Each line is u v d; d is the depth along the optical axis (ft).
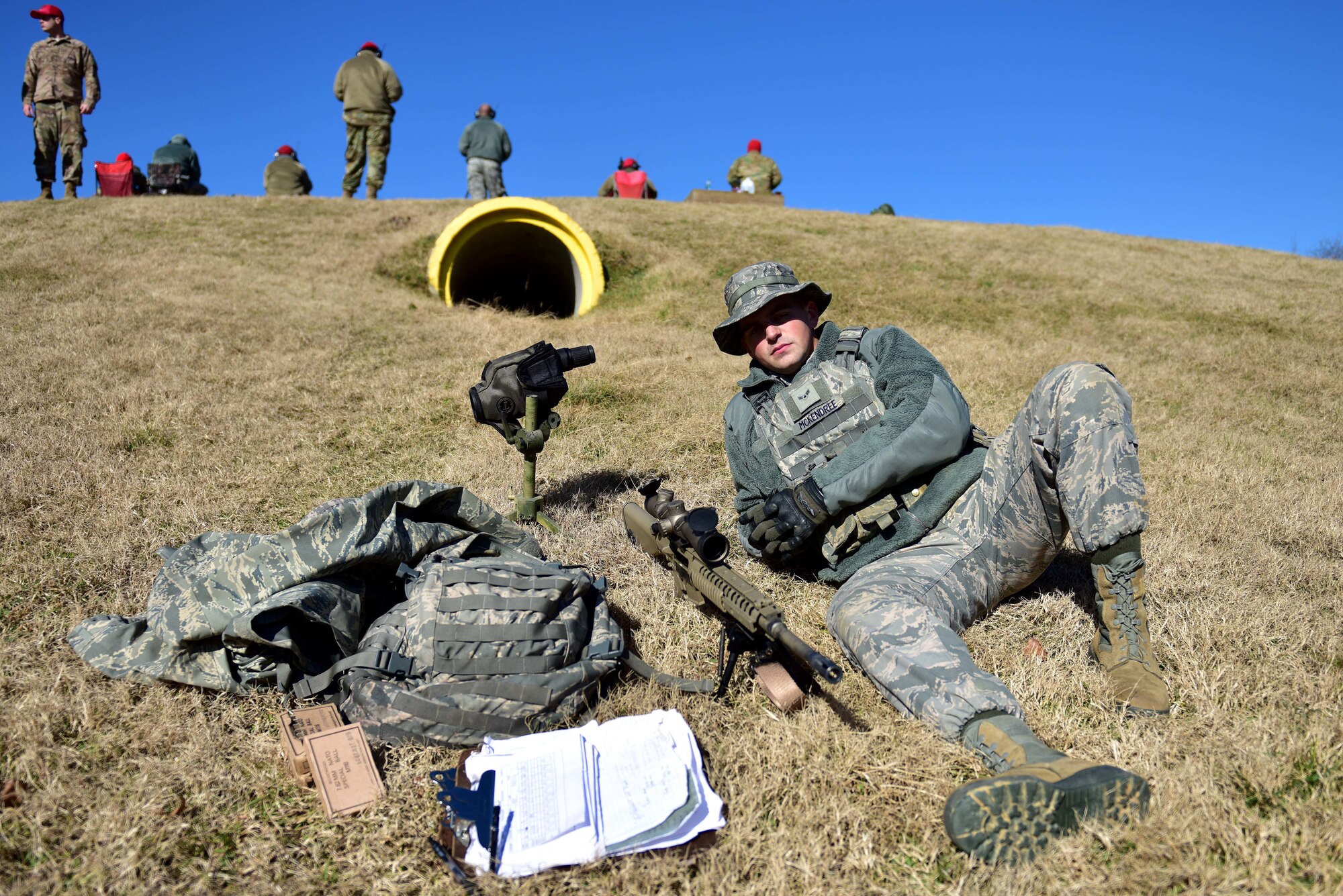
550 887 6.93
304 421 20.42
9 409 19.39
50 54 50.93
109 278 34.22
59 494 15.15
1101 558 9.51
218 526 14.46
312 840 7.72
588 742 8.12
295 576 9.88
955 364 27.71
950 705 8.45
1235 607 11.82
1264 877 6.67
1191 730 8.90
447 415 21.29
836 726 9.12
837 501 10.98
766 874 7.10
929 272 44.24
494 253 43.62
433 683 8.84
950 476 11.01
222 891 7.14
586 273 40.11
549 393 14.34
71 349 24.45
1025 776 7.13
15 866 7.22
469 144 56.03
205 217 46.96
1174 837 7.02
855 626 9.56
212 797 8.18
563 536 14.40
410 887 7.18
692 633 11.44
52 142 51.88
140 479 16.22
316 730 8.79
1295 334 35.76
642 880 7.00
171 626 9.77
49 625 11.09
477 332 30.89
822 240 49.67
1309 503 16.30
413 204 52.80
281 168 71.97
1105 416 9.21
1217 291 43.19
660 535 11.12
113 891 6.98
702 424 20.59
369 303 34.88
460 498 11.78
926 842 7.51
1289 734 8.57
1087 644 10.79
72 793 7.98
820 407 11.73
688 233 49.37
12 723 8.88
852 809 7.81
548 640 9.15
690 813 7.46
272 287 35.42
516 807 7.36
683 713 9.40
